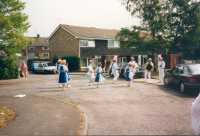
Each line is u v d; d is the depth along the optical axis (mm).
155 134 9180
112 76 31266
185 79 18203
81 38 51781
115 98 16812
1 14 29172
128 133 9328
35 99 16797
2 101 16188
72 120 11094
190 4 37219
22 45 30562
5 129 9883
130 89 20609
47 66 44750
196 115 8078
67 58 49312
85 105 14688
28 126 10250
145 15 38250
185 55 39094
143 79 27297
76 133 9242
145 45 37812
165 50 38156
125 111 13023
